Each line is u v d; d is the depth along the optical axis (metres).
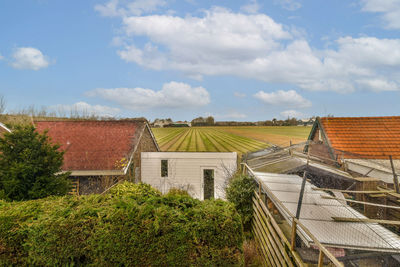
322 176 8.09
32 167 6.61
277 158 10.77
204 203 4.78
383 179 7.96
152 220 4.11
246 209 8.02
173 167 15.98
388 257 3.62
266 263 5.82
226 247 4.18
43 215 4.27
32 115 26.83
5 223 4.13
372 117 14.36
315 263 3.81
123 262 4.03
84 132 15.99
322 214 4.59
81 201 4.82
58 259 4.07
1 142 6.70
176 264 4.11
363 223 4.16
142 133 16.62
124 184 6.50
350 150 11.98
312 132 15.32
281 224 6.02
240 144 45.41
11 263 4.12
